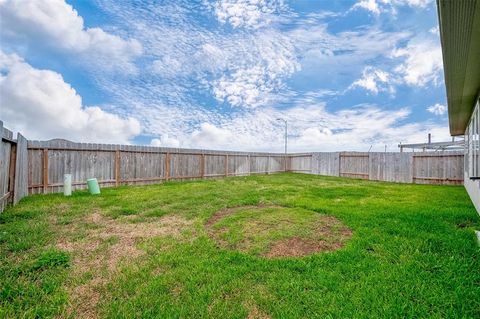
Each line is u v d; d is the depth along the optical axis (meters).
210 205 5.77
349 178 13.69
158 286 2.25
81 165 8.10
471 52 3.22
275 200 6.38
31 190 6.94
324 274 2.43
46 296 2.10
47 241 3.38
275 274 2.46
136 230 3.91
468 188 7.52
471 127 6.64
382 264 2.63
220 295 2.12
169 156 10.80
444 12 2.44
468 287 2.17
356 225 4.02
